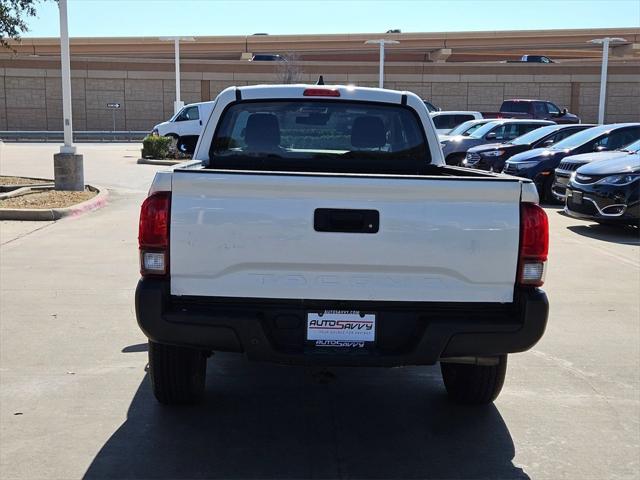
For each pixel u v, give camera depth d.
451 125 27.28
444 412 4.75
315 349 3.83
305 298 3.81
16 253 9.52
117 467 3.90
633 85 51.22
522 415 4.70
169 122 28.69
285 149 5.62
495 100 51.97
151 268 3.77
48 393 4.91
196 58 58.75
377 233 3.75
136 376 5.25
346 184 3.70
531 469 3.96
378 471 3.92
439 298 3.84
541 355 5.89
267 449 4.16
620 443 4.30
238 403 4.85
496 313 3.89
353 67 51.50
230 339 3.77
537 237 3.82
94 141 44.94
